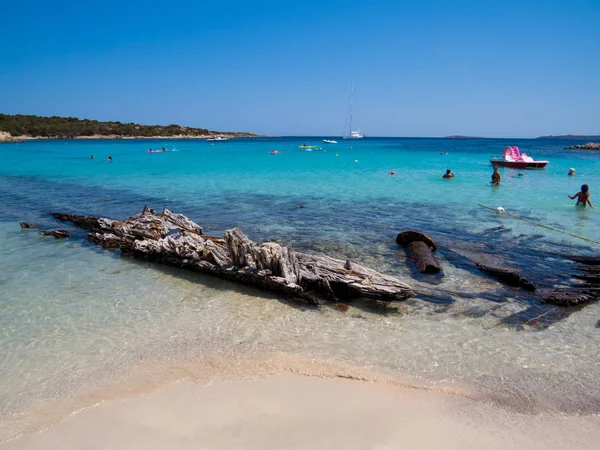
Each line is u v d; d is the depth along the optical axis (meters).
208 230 15.69
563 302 9.00
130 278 11.03
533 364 6.94
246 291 10.09
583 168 39.22
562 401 6.04
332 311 8.99
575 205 20.00
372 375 6.69
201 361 7.16
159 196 23.61
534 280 10.43
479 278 10.62
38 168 40.16
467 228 15.69
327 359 7.16
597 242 13.71
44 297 9.77
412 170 36.75
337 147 93.94
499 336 7.84
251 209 19.61
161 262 12.12
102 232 14.94
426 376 6.65
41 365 7.07
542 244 13.51
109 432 5.51
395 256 12.41
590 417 5.71
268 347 7.57
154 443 5.29
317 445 5.19
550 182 28.44
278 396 6.20
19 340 7.86
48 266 11.95
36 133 149.75
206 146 96.94
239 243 10.41
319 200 21.88
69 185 28.48
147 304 9.41
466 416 5.75
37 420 5.79
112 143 115.88
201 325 8.43
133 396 6.27
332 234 14.96
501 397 6.14
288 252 10.12
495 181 26.72
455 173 34.00
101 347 7.62
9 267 11.83
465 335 7.89
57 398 6.25
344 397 6.17
